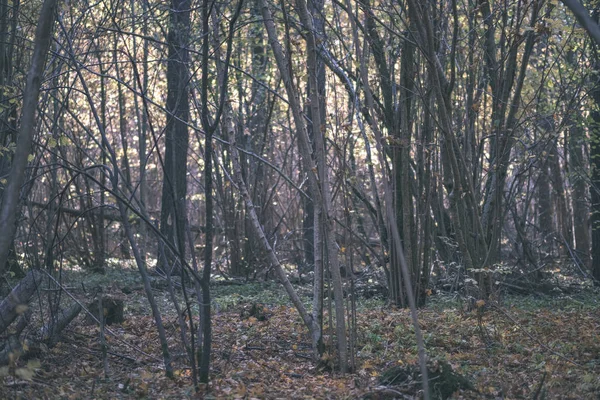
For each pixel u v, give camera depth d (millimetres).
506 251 18984
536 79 14984
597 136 13938
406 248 10828
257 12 13695
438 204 12680
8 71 9703
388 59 11672
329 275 6984
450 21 12555
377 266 14805
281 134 24438
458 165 11070
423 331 8750
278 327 9305
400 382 6020
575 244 20328
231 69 15516
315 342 7133
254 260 16219
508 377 6531
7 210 4961
